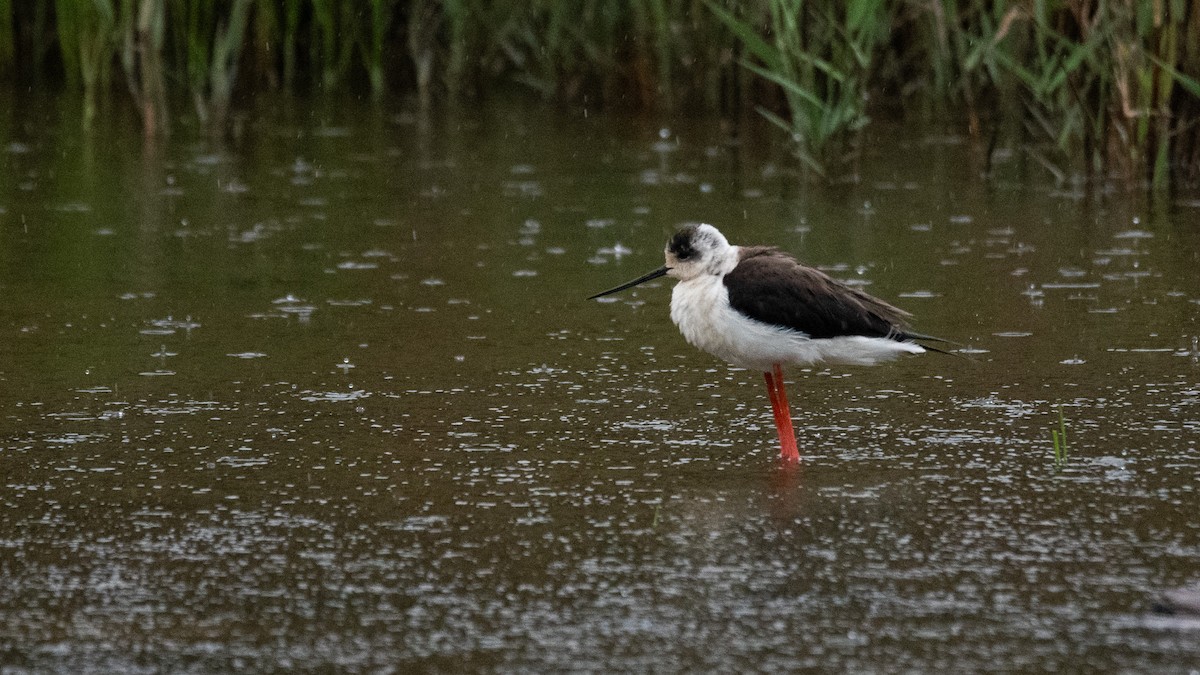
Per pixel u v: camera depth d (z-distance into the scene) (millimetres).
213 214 16812
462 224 16469
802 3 18828
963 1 20109
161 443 9969
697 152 20125
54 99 22906
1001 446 9945
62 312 13180
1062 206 17078
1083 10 17031
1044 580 7797
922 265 14680
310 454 9797
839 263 14758
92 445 9930
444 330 12789
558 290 14047
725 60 21906
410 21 23250
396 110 22859
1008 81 20156
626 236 15922
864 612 7426
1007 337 12445
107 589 7711
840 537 8422
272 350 12164
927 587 7727
